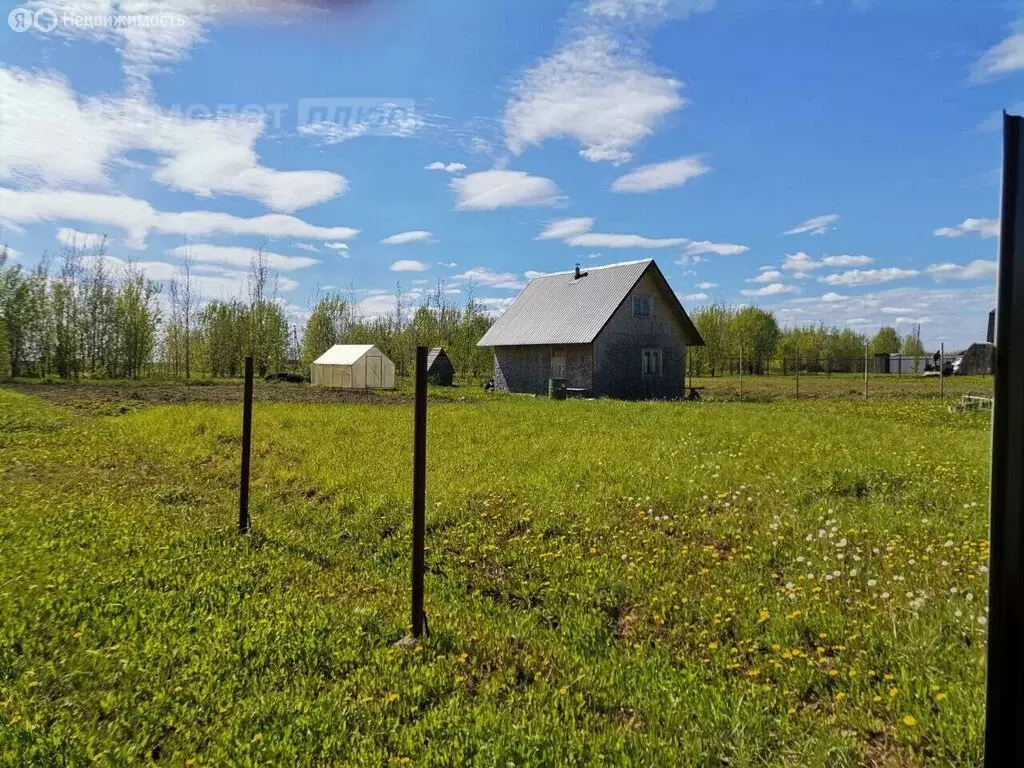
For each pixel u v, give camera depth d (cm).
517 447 1219
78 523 745
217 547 686
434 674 415
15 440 1384
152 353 5306
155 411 1953
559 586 583
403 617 507
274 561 645
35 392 3016
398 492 901
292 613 505
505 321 3722
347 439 1386
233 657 431
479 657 447
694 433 1396
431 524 773
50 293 4838
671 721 372
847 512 761
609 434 1395
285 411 1964
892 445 1194
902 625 458
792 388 4025
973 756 314
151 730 356
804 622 482
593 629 504
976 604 471
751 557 630
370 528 777
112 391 3164
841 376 6562
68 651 439
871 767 326
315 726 358
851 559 612
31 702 374
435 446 1270
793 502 809
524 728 356
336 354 3934
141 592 543
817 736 350
